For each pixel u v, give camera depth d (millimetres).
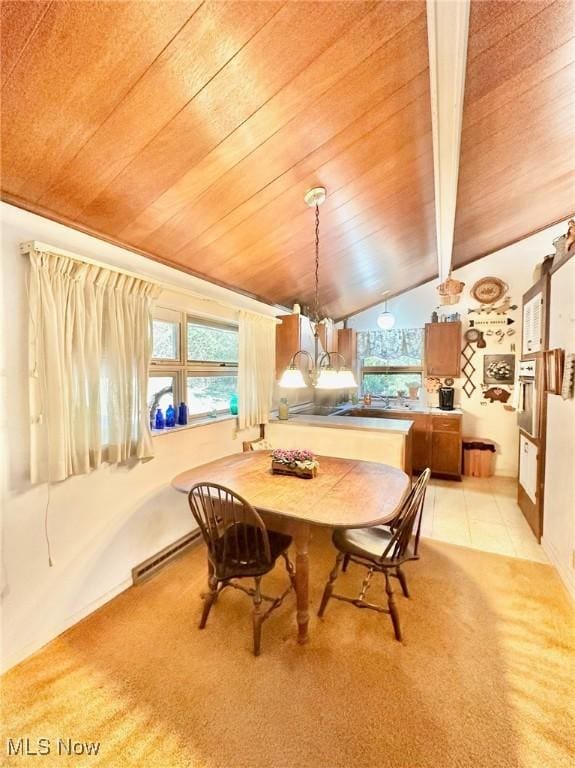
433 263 4398
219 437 3111
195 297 2777
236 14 1149
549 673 1595
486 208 3236
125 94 1316
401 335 5387
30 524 1715
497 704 1446
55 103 1292
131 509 2264
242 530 2035
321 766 1231
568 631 1851
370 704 1448
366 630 1863
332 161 1979
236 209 2193
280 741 1312
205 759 1258
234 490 1969
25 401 1684
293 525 1771
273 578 2355
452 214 2645
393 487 2027
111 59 1195
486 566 2473
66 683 1560
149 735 1340
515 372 4676
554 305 2656
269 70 1366
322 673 1598
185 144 1603
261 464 2469
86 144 1481
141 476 2332
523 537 2924
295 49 1311
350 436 3412
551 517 2582
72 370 1830
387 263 3893
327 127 1723
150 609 2049
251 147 1722
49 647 1761
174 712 1424
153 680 1571
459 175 2561
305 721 1382
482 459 4625
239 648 1750
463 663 1647
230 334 3469
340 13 1216
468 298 4848
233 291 3350
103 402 2049
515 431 4711
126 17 1093
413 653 1706
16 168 1502
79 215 1874
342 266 3596
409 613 1991
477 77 1653
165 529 2551
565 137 2225
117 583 2182
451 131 1731
